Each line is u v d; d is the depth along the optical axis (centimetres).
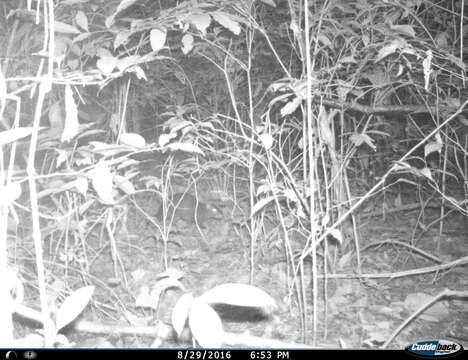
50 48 136
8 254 286
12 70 293
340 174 338
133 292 321
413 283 338
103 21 313
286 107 229
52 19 135
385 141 479
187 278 353
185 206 470
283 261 370
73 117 145
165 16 219
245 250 387
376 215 489
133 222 470
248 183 465
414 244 403
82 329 233
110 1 293
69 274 340
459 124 390
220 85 479
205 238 430
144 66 399
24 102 326
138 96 457
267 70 454
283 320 288
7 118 312
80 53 267
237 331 275
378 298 316
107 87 396
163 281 204
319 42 322
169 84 472
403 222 478
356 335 269
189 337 222
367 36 284
